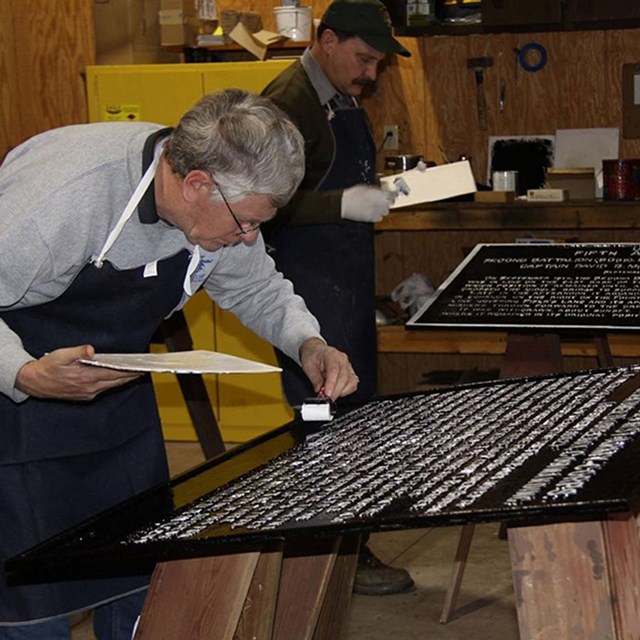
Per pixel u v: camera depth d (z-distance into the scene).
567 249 3.39
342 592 2.23
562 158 5.26
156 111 5.03
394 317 4.99
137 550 1.47
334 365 2.18
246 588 1.66
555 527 1.54
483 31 5.11
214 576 1.67
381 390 5.63
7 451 2.08
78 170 1.91
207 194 1.88
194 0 5.24
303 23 5.05
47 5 5.42
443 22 4.98
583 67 5.20
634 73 5.13
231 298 2.38
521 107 5.29
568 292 3.07
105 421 2.17
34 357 2.07
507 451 1.74
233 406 5.15
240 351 5.07
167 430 5.27
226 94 1.90
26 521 2.07
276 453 1.93
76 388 1.83
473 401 2.17
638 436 1.74
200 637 1.67
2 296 1.91
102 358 1.80
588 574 1.53
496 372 4.97
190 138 1.84
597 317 2.88
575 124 5.24
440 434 1.92
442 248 5.52
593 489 1.45
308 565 1.95
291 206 3.29
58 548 1.52
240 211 1.89
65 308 2.04
